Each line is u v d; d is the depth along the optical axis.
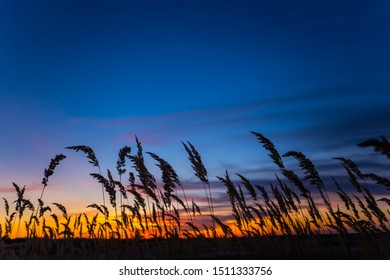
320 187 6.16
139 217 7.16
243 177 6.99
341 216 5.84
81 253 6.66
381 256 5.15
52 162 7.45
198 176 7.29
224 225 6.51
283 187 6.52
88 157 7.55
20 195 7.31
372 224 5.75
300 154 6.27
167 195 7.21
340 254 5.34
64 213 7.23
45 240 6.80
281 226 6.37
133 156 7.37
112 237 6.88
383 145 2.10
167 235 6.75
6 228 7.34
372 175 5.29
